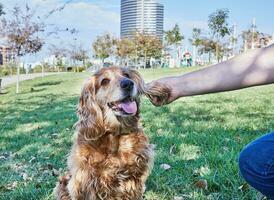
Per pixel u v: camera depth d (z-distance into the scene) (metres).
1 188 1.29
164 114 2.65
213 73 0.63
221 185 1.13
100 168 0.96
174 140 1.74
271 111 2.67
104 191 0.97
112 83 0.99
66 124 2.54
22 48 7.63
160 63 17.44
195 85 0.66
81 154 0.97
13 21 7.62
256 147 0.62
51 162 1.57
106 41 16.41
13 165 1.57
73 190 0.98
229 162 1.28
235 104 3.15
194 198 1.07
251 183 0.64
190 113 2.67
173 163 1.38
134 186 0.99
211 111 2.74
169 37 16.62
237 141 1.67
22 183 1.31
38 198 1.16
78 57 18.50
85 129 0.99
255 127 2.01
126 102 0.97
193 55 16.78
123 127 0.97
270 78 0.57
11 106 4.28
